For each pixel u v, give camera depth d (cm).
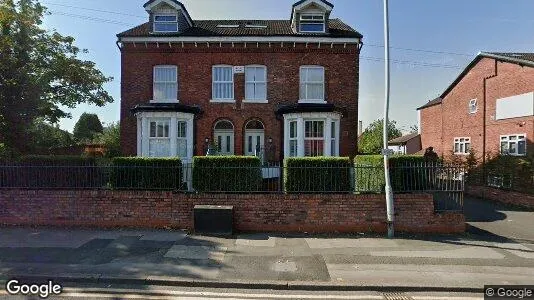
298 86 1586
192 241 755
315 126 1492
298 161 872
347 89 1591
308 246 734
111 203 862
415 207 848
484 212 1239
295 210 848
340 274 580
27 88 1199
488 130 2020
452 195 867
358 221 845
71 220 865
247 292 526
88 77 1574
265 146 1578
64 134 2402
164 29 1639
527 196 1331
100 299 489
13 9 1223
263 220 849
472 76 2192
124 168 881
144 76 1587
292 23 1698
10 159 938
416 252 701
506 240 809
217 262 629
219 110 1588
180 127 1512
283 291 532
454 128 2427
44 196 867
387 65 862
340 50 1591
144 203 862
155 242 743
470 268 616
